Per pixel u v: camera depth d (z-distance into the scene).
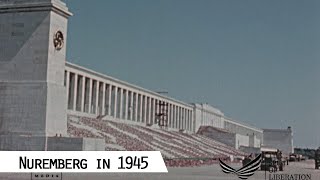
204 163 62.59
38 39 35.97
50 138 34.03
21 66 36.09
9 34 36.56
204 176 35.03
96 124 65.50
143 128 90.88
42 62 35.69
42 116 34.94
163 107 114.75
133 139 64.94
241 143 135.12
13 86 35.78
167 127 114.31
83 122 61.94
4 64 36.44
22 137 34.56
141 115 104.38
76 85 76.25
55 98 35.97
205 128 136.38
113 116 90.19
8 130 35.34
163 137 86.75
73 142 33.53
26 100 35.41
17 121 35.34
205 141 114.44
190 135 118.75
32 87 35.38
